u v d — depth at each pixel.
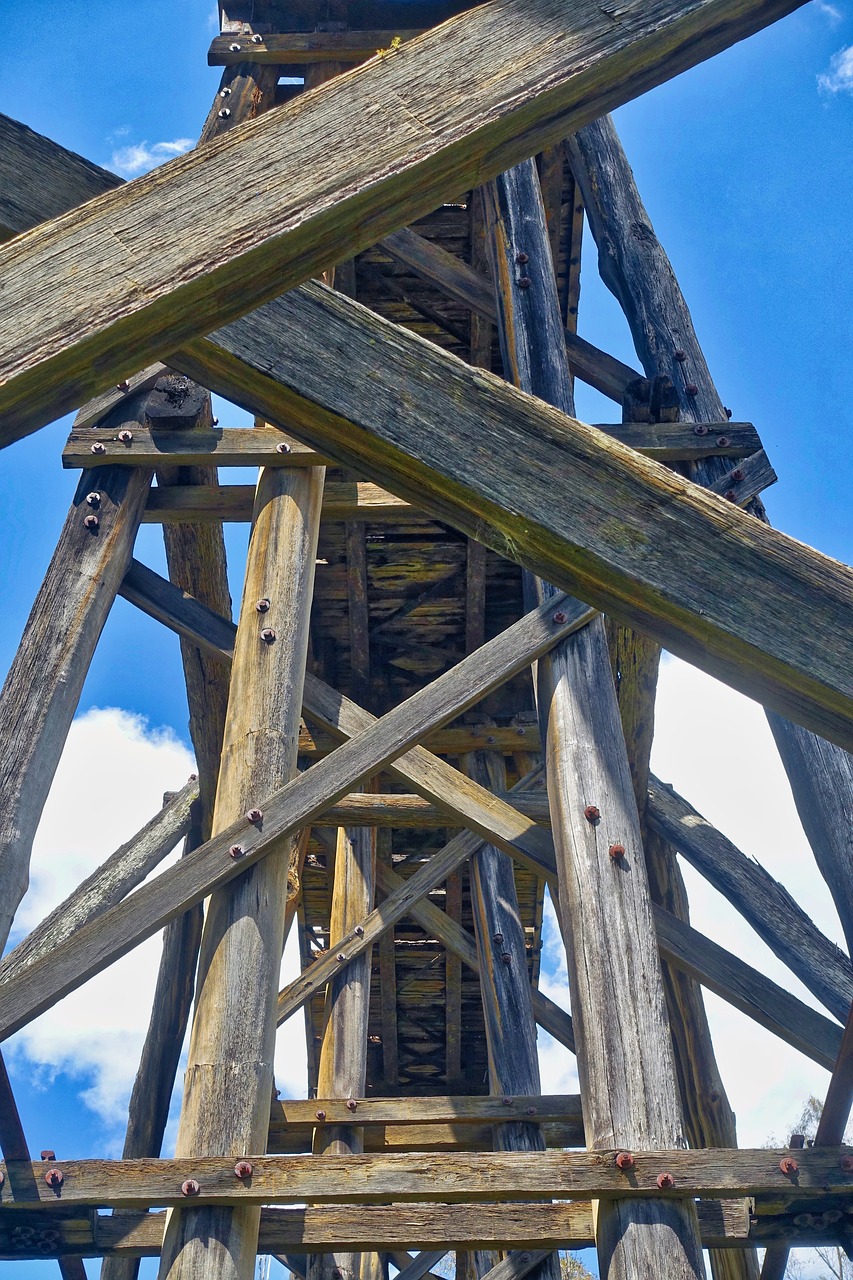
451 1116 4.91
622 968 2.85
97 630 3.86
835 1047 3.82
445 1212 3.25
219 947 3.11
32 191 1.65
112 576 4.01
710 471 4.25
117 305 1.36
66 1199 2.66
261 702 3.63
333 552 6.56
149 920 3.08
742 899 4.27
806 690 1.45
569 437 1.54
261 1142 2.89
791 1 1.59
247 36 5.54
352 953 5.73
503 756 6.96
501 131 1.50
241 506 4.39
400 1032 9.20
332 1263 5.72
